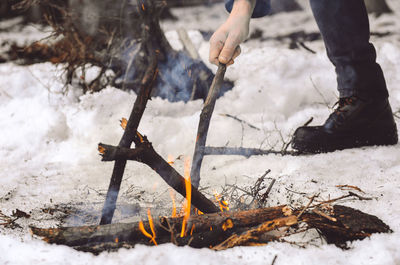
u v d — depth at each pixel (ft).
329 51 9.46
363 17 8.90
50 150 10.07
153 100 12.27
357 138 9.37
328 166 8.33
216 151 8.93
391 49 15.49
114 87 12.74
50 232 5.36
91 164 9.23
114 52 13.15
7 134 10.44
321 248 5.42
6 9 21.54
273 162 8.63
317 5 9.04
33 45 15.46
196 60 12.83
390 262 5.08
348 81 9.29
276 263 5.10
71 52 13.38
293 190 7.28
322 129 9.37
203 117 6.91
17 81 13.29
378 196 6.82
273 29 21.18
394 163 8.45
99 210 6.97
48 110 11.10
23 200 7.50
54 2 13.71
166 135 10.22
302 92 12.53
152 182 8.15
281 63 13.94
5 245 5.45
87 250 5.30
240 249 5.34
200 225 5.51
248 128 10.62
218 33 7.39
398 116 11.05
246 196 7.22
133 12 12.86
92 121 10.89
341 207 5.96
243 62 14.61
